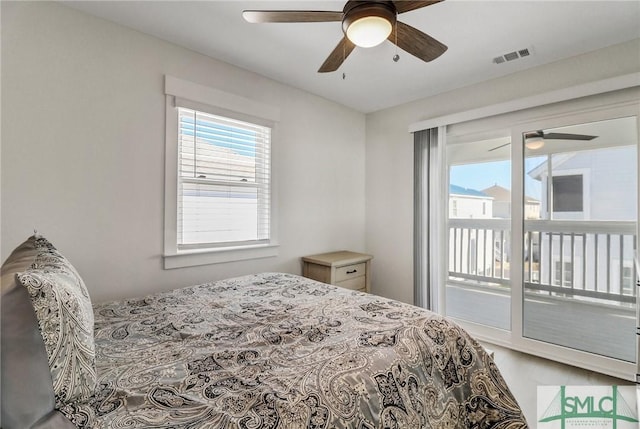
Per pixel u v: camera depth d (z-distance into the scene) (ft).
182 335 4.17
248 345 3.86
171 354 3.63
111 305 5.40
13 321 2.30
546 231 8.22
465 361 4.33
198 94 7.54
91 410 2.53
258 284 6.82
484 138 9.49
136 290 6.72
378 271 11.84
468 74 8.67
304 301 5.62
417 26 6.40
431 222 10.15
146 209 6.83
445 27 6.44
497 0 5.59
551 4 5.70
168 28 6.59
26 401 2.26
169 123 7.12
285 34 6.80
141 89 6.72
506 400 4.22
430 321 4.56
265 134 9.12
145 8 5.92
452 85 9.45
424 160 10.34
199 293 6.15
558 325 8.05
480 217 10.00
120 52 6.43
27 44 5.42
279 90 9.33
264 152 9.12
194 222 7.77
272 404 2.69
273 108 9.13
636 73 6.58
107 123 6.29
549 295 8.18
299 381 3.04
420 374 3.71
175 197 7.23
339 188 11.28
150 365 3.36
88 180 6.08
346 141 11.50
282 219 9.53
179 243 7.52
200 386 2.95
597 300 7.52
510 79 8.61
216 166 8.12
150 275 6.91
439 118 9.80
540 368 7.58
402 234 11.12
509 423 4.05
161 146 7.02
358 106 11.43
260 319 4.75
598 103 7.29
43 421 2.31
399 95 10.32
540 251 8.32
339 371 3.24
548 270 8.20
